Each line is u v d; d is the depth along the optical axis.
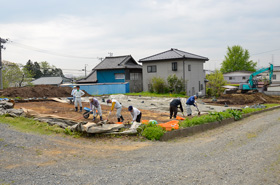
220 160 6.39
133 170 5.41
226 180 5.03
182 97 24.73
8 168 5.14
